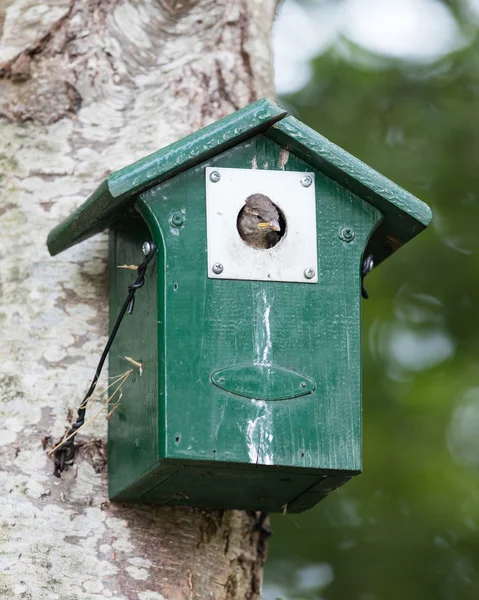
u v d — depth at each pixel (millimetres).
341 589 15883
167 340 8883
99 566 9438
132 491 9383
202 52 11164
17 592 9219
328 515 16281
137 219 9609
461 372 16875
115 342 9938
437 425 16391
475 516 15922
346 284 9328
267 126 9352
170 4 11312
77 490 9617
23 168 10508
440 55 18500
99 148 10609
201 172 9273
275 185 9406
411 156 17969
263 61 11461
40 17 10875
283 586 15953
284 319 9133
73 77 10750
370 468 16250
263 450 8812
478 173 17875
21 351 9945
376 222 9562
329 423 8984
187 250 9094
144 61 11008
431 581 15797
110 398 9578
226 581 9922
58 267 10203
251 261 9180
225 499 9609
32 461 9641
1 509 9461
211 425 8789
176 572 9648
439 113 18203
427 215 9617
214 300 9039
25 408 9781
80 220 9484
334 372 9094
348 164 9430
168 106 10828
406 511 16094
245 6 11516
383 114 18266
